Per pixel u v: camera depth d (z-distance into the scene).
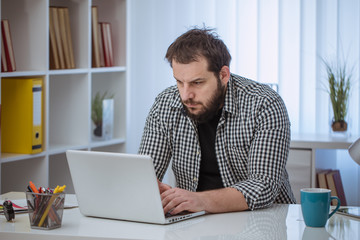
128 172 1.55
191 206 1.64
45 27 2.93
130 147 4.02
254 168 1.83
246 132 1.91
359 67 3.57
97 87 3.65
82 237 1.43
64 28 3.15
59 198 1.51
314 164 3.07
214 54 1.79
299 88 3.64
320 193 1.53
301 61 3.65
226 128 1.94
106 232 1.47
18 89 2.86
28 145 2.87
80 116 3.30
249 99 1.92
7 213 1.58
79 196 1.66
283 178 2.00
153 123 2.04
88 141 3.29
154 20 3.90
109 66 3.48
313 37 3.62
